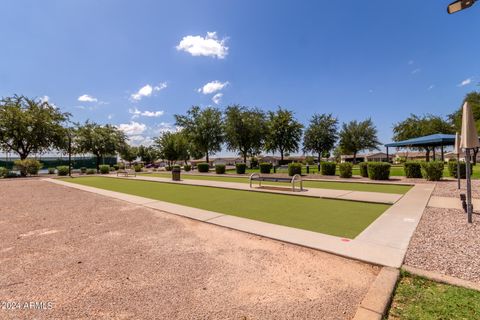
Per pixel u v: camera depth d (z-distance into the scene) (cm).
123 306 262
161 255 399
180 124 3891
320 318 237
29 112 2995
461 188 998
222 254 399
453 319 226
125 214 705
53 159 4103
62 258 394
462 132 525
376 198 835
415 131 3722
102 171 3253
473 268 318
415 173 1453
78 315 248
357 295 273
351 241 434
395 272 313
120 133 4438
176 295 281
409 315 234
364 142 4453
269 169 2436
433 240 424
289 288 291
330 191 1034
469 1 451
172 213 702
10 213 742
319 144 4097
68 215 704
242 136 3662
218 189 1241
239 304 262
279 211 697
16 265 369
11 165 3500
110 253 412
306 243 431
